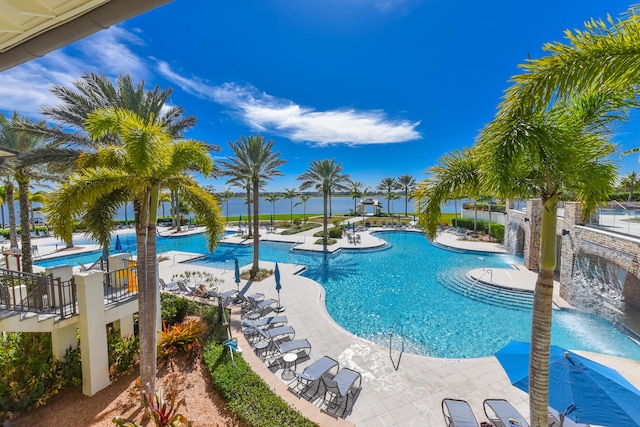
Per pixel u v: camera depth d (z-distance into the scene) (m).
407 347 9.82
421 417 6.12
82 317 6.61
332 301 13.78
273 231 34.53
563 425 5.46
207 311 10.66
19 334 7.65
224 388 6.39
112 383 7.11
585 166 4.22
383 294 14.64
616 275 11.03
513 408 5.87
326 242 25.72
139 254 6.31
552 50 3.41
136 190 6.32
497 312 12.41
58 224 5.76
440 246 25.62
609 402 4.46
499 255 21.98
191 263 20.50
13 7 1.65
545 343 4.35
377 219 49.25
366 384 7.19
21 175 13.25
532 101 3.71
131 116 5.81
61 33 1.86
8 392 6.14
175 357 8.07
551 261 4.29
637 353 8.78
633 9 3.11
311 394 6.82
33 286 6.93
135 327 9.03
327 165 25.34
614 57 3.16
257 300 11.94
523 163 4.33
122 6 1.66
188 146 6.54
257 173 17.81
